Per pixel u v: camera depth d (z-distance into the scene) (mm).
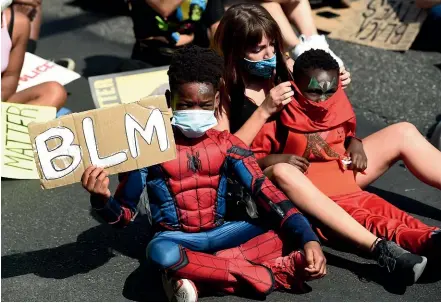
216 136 3127
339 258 3355
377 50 5625
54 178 2840
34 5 5402
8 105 4281
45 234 3666
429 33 5789
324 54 3387
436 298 3111
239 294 3088
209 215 3090
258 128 3375
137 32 4988
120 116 2871
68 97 5031
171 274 2932
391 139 3551
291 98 3400
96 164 2871
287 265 3023
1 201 3949
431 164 3488
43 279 3303
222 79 3250
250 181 3078
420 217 3719
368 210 3344
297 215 3037
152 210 3105
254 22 3404
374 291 3150
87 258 3455
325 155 3426
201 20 4879
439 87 5125
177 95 2980
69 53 5766
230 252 3070
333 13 6152
